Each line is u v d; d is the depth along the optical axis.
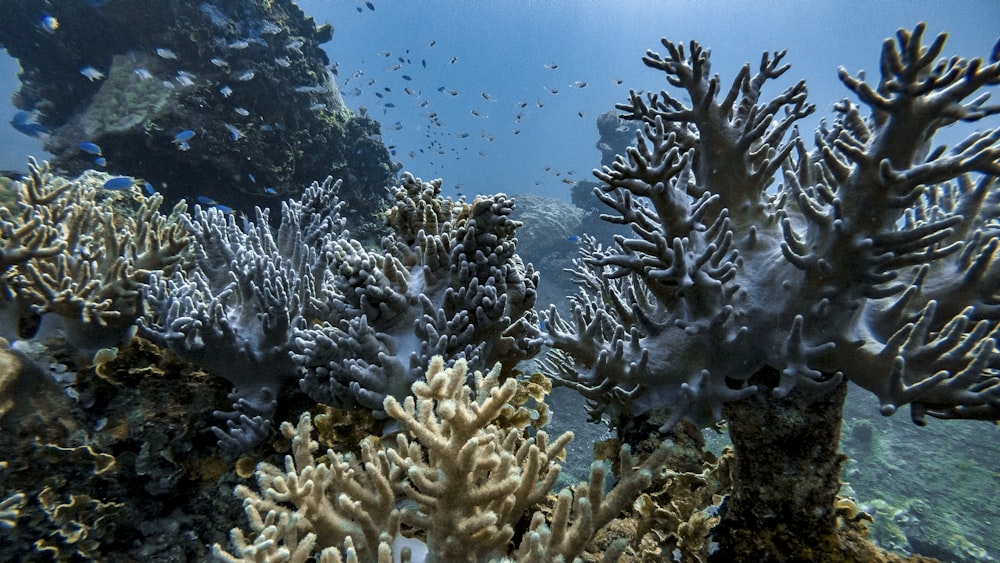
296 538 1.77
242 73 11.32
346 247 3.10
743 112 2.71
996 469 11.95
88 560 2.74
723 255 2.35
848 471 12.20
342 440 2.98
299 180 12.52
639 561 2.65
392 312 2.91
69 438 2.88
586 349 2.80
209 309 2.97
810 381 2.17
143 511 2.96
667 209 2.53
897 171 1.85
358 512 1.80
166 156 10.72
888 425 14.30
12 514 2.53
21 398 2.79
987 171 1.79
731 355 2.40
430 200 3.35
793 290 2.24
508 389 1.51
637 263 2.59
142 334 3.32
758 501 2.34
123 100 10.84
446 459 1.58
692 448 3.58
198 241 3.73
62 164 10.77
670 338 2.60
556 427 11.49
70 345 3.18
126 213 6.97
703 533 2.74
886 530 9.69
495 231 2.87
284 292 3.12
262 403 3.06
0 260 2.95
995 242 2.06
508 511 1.86
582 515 1.72
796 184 2.53
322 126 12.86
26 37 11.58
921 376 2.06
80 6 11.02
